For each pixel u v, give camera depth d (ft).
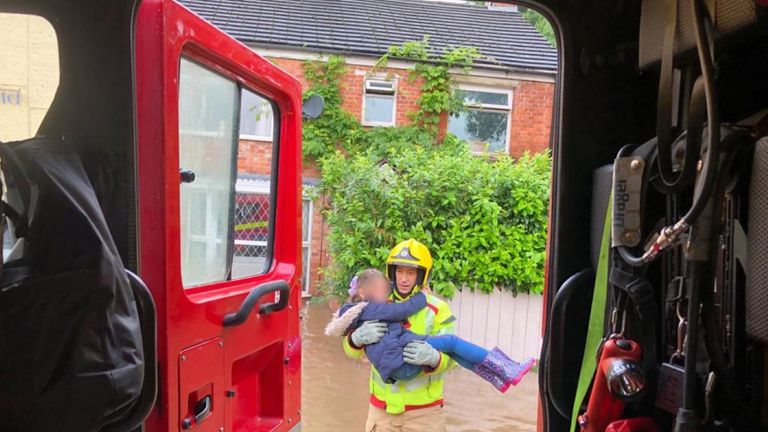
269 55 37.14
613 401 4.89
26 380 4.24
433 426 10.98
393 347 10.71
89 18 5.35
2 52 5.50
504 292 24.39
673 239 4.14
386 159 29.37
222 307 7.19
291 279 9.39
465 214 25.02
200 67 7.11
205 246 7.44
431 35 43.34
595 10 6.10
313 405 18.38
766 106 5.18
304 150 36.14
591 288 5.98
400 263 11.11
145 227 5.85
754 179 3.91
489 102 38.93
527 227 24.77
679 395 4.44
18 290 4.29
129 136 5.33
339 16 43.83
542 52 42.52
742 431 4.24
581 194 6.15
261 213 9.19
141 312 5.08
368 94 38.22
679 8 4.61
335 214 27.14
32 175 4.51
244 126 8.59
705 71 3.94
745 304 4.12
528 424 17.78
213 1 42.06
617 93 6.15
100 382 4.28
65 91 5.41
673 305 4.85
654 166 4.85
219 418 7.11
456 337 10.98
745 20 4.08
